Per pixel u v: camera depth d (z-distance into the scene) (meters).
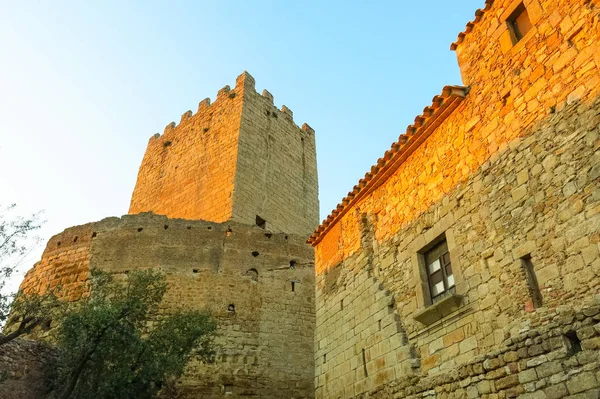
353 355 13.63
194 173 35.06
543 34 10.27
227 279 23.03
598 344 7.59
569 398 7.77
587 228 8.27
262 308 22.73
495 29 11.73
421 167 12.95
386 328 12.49
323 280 16.48
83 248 24.23
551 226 8.93
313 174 39.53
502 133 10.64
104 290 17.58
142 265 22.89
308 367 21.98
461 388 9.80
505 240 9.79
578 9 9.56
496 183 10.41
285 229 33.59
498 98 11.02
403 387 11.37
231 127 35.28
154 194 36.97
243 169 32.78
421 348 11.28
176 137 39.81
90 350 13.02
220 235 24.39
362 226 14.84
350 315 14.32
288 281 23.98
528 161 9.79
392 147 13.68
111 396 13.21
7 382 14.20
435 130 12.78
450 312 10.62
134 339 14.09
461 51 12.80
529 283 9.05
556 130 9.37
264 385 20.69
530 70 10.37
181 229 24.27
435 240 11.80
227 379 20.23
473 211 10.83
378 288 13.30
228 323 21.75
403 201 13.34
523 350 8.71
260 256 24.27
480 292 10.02
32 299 15.20
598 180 8.31
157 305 19.62
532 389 8.38
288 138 39.03
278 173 35.69
